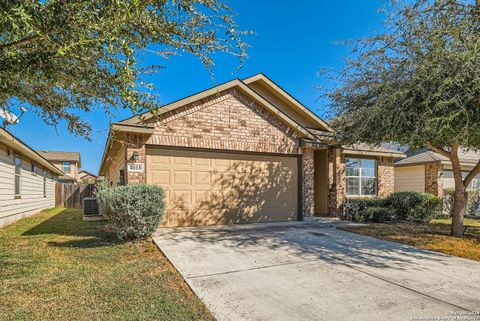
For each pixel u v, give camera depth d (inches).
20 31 88.3
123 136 325.1
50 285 166.9
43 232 343.6
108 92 131.1
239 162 391.5
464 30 247.3
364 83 310.3
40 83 136.4
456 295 156.9
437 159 599.5
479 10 253.8
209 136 360.8
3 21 79.7
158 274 186.4
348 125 340.8
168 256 223.8
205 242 273.0
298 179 434.0
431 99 253.8
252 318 130.4
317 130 512.4
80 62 109.0
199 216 362.9
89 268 197.6
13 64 100.1
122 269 195.3
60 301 146.2
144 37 113.7
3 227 394.0
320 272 191.9
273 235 312.5
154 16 111.0
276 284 170.4
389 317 132.0
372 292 159.8
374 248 261.9
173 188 349.1
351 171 519.8
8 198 424.8
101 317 130.0
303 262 214.2
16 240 295.0
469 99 239.9
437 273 193.6
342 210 472.1
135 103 112.3
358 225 392.5
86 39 90.5
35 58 101.7
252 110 393.1
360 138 327.3
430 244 279.1
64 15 89.3
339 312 136.2
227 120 374.0
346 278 181.2
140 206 268.8
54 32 90.8
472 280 180.7
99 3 91.1
